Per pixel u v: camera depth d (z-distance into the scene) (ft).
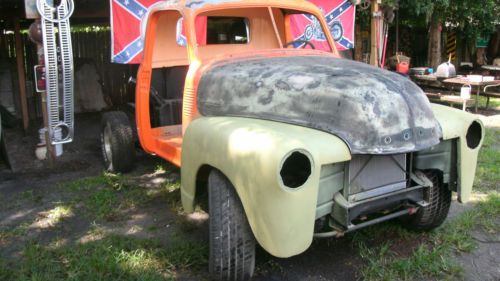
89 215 14.51
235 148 9.32
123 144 17.87
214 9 13.88
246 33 16.40
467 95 29.48
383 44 33.91
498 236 12.91
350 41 30.35
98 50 32.96
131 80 20.80
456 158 11.36
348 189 9.77
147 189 16.62
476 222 13.73
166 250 11.93
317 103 10.02
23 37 29.17
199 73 12.98
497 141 23.66
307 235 8.86
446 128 10.87
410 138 9.77
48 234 13.21
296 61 12.23
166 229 13.50
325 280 10.71
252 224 9.11
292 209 8.59
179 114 17.42
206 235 12.98
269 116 10.65
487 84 31.53
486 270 11.15
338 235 9.79
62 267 11.22
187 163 11.02
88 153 22.17
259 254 11.71
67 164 20.16
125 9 22.41
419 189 10.84
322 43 18.44
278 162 8.39
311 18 18.62
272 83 10.90
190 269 11.19
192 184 10.98
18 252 12.21
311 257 11.71
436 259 11.44
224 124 10.34
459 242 12.28
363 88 9.82
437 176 11.94
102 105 33.09
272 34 16.78
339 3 29.17
